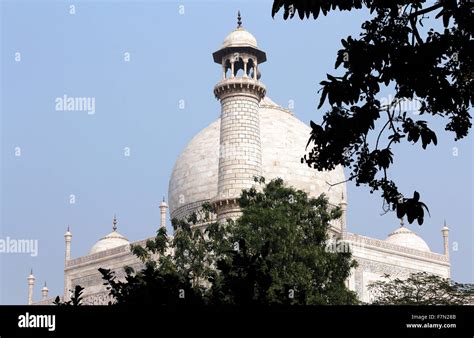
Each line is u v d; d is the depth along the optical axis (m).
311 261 122.06
